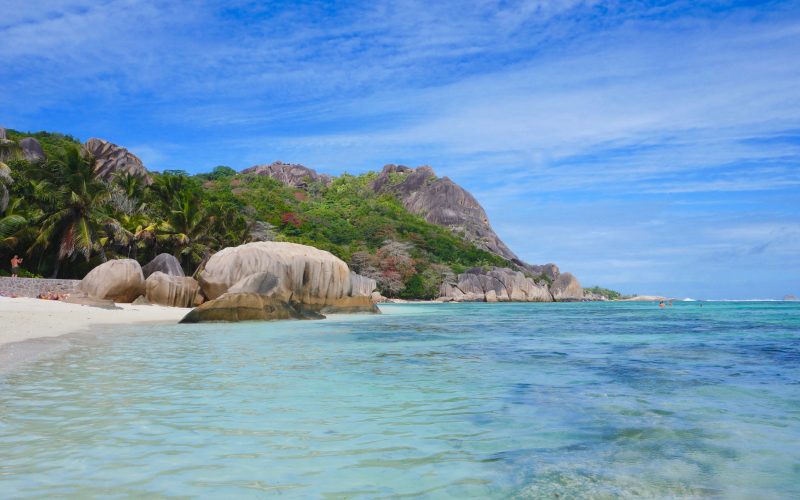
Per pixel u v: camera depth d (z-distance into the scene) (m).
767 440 5.28
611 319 33.91
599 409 6.61
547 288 122.62
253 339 15.88
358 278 61.59
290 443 5.05
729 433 5.52
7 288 29.66
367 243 114.50
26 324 17.08
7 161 44.53
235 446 4.93
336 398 7.20
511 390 7.88
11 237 37.19
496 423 5.89
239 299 23.45
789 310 56.91
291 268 30.53
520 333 20.36
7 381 8.07
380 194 191.00
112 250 45.47
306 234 105.81
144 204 55.75
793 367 10.51
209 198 95.56
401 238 121.81
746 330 22.58
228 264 29.58
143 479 4.04
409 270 102.44
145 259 49.41
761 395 7.54
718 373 9.65
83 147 69.81
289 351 12.93
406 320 30.27
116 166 69.62
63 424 5.61
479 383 8.48
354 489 3.92
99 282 30.27
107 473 4.15
